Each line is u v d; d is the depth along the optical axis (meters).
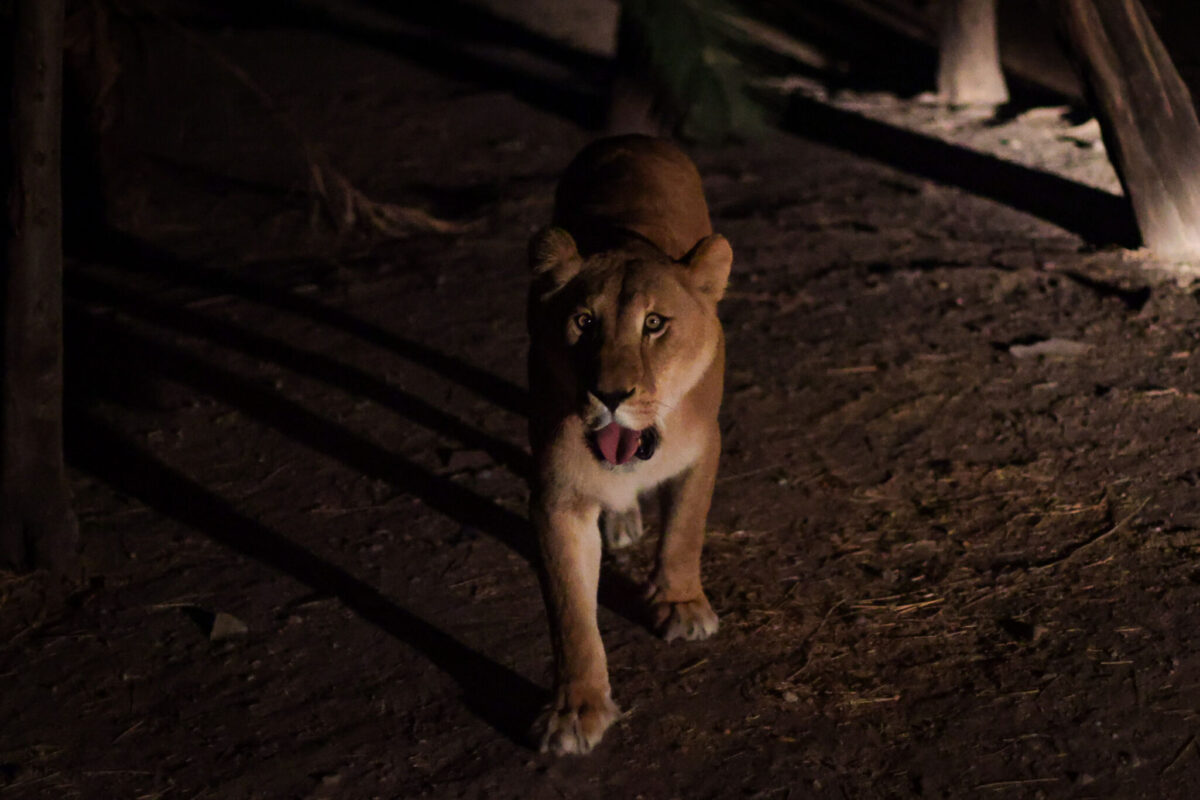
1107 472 4.92
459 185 8.55
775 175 8.73
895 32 12.24
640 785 3.42
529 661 3.96
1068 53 6.99
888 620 4.11
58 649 4.00
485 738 3.61
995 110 9.93
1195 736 3.51
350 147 9.27
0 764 3.50
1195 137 6.92
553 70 11.34
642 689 3.82
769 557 4.49
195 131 9.55
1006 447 5.15
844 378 5.80
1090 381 5.67
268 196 8.30
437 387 5.78
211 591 4.31
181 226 7.77
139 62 7.60
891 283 6.86
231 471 5.07
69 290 6.81
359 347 6.18
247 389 5.75
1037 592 4.21
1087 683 3.75
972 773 3.42
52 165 4.02
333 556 4.52
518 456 5.20
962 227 7.64
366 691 3.82
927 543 4.53
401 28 12.84
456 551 4.55
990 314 6.42
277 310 6.60
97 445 5.27
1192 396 5.47
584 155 4.62
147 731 3.64
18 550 4.32
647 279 3.38
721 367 3.84
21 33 3.85
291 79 11.01
